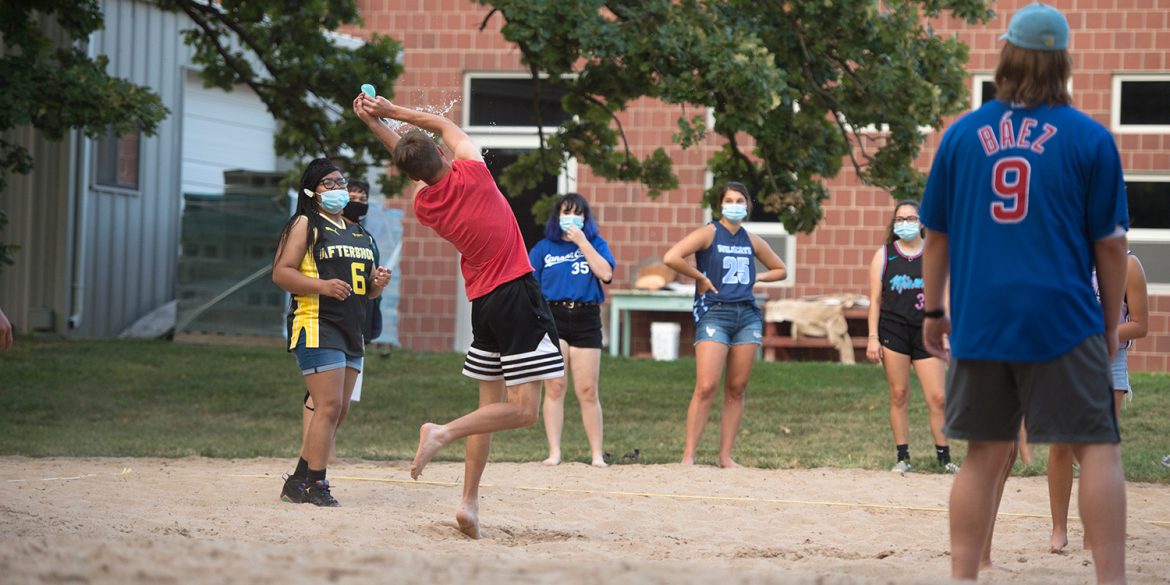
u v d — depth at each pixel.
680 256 21.73
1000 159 8.95
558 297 21.81
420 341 42.81
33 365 32.91
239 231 39.69
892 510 17.36
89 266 40.94
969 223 9.05
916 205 21.36
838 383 32.06
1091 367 8.86
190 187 44.72
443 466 21.75
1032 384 8.91
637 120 41.66
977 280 8.98
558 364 13.42
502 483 19.25
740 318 21.84
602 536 14.53
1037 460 22.72
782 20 28.66
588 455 22.78
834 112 29.47
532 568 7.99
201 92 44.91
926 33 30.00
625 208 41.81
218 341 39.72
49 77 28.11
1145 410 28.30
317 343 15.99
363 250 16.52
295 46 34.72
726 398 22.03
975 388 9.11
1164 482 21.02
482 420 13.22
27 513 13.44
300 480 16.16
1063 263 8.82
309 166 16.36
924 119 28.67
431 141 13.30
